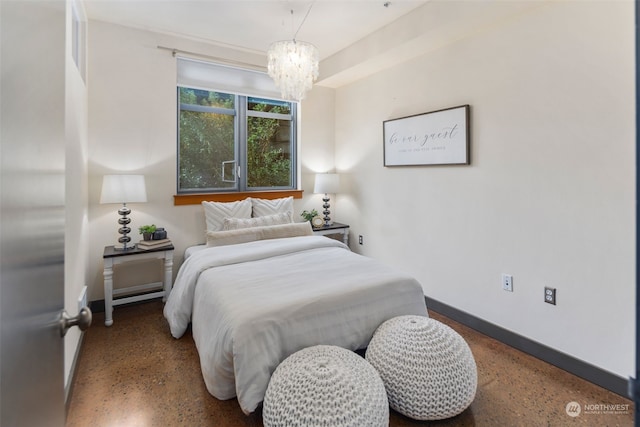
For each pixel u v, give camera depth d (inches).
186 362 87.4
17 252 23.0
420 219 126.7
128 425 65.2
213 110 145.3
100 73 117.5
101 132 118.2
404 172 133.3
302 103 163.8
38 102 28.1
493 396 74.4
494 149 100.1
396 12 111.1
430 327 69.7
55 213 34.5
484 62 102.0
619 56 74.3
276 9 110.0
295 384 56.4
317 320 71.6
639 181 19.3
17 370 22.8
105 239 121.1
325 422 51.7
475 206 106.5
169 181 132.0
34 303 26.8
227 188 150.1
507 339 97.9
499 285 100.1
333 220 175.8
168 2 105.9
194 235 138.2
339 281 82.8
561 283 85.6
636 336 19.7
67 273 74.4
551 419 67.2
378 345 70.4
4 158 20.7
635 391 19.7
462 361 65.6
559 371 84.4
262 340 65.1
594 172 78.9
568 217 83.8
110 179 109.5
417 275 128.7
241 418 67.2
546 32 86.7
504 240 98.4
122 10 110.7
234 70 145.6
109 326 108.3
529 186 91.7
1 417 20.2
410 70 128.2
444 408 63.1
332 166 173.5
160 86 128.6
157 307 124.9
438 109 117.5
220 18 116.0
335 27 122.1
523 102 92.3
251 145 156.1
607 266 77.5
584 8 79.4
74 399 72.5
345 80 157.1
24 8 24.5
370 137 150.1
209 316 78.7
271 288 79.2
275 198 157.3
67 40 75.4
